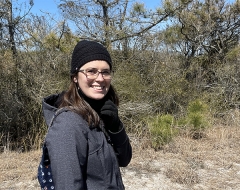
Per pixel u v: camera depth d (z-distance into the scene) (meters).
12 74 6.23
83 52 1.44
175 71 8.15
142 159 5.29
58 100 1.55
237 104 8.32
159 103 7.34
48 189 1.36
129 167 4.95
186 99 7.63
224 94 8.44
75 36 6.72
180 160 5.26
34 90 6.33
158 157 5.39
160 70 7.68
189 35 9.23
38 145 6.00
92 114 1.40
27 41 6.37
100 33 7.61
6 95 6.14
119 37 7.57
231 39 9.88
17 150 5.82
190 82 8.33
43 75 6.42
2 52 6.08
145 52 7.95
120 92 6.73
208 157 5.37
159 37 8.21
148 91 7.29
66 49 6.21
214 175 4.72
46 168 1.38
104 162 1.39
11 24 6.20
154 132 5.71
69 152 1.26
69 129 1.31
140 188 4.25
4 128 6.25
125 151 1.61
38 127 6.37
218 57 9.35
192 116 6.29
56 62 6.67
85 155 1.34
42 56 6.57
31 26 6.48
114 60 7.29
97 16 7.90
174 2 7.46
